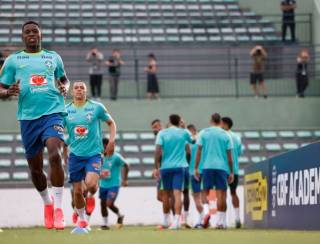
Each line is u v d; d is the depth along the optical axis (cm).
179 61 6519
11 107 5678
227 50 6562
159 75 6438
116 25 6925
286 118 5903
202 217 3847
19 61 2167
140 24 6944
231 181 3447
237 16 7106
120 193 4684
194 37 6812
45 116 2144
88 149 2577
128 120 5784
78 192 2528
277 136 5647
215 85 6238
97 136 2591
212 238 1931
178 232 2569
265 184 3241
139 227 3991
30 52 2188
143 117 5800
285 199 2875
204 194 3512
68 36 6775
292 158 2773
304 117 5906
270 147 5556
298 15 6719
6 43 6612
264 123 5878
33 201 4641
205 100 5869
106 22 6944
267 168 3200
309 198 2542
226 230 2964
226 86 6241
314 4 6712
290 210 2797
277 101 5912
